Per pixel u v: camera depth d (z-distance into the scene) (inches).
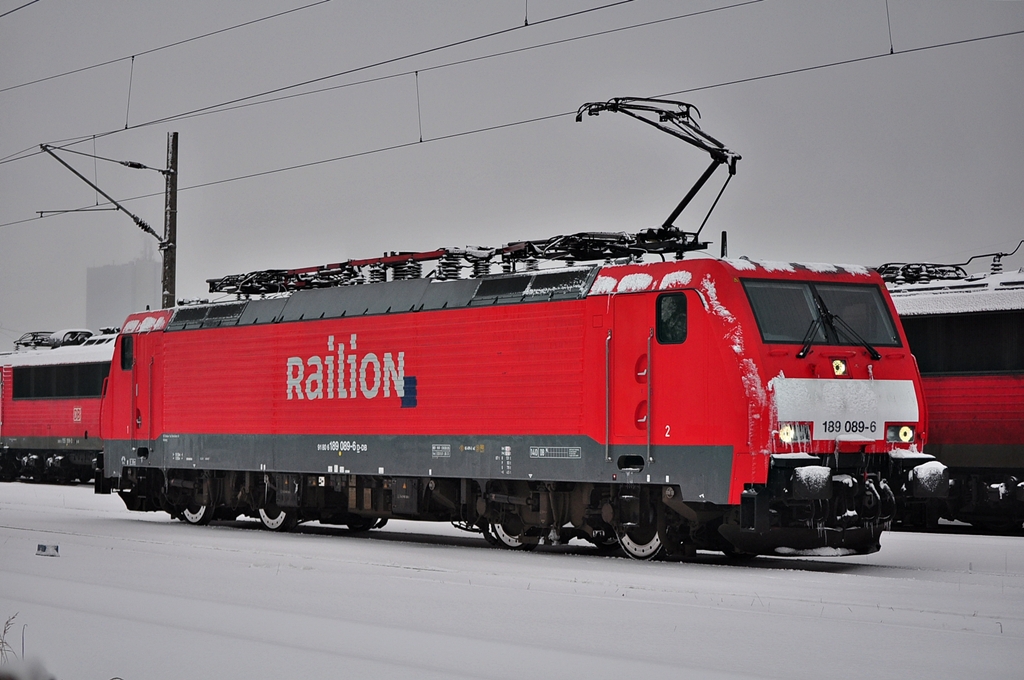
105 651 403.5
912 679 350.6
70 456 1609.3
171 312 979.3
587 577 576.1
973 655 383.2
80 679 376.5
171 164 1259.2
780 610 472.7
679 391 641.0
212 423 925.2
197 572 603.8
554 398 702.5
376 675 357.7
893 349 668.1
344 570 608.7
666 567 625.0
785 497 608.4
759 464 609.9
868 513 629.9
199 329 941.2
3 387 1699.1
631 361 666.2
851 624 435.8
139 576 591.2
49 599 516.4
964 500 877.8
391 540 821.9
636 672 357.7
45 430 1621.6
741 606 481.4
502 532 751.7
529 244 760.3
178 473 962.7
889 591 524.7
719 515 645.9
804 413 624.7
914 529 919.0
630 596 511.8
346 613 470.0
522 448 717.9
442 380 765.9
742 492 611.8
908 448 660.7
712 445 623.8
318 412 846.5
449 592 522.9
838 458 629.9
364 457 813.2
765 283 644.1
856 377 649.0
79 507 1160.2
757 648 394.9
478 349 746.2
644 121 723.4
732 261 645.3
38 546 685.9
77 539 797.2
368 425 812.0
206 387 932.0
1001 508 866.8
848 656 382.0
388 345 801.6
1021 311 839.7
